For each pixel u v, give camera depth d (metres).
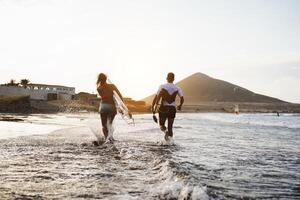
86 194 3.60
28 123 17.53
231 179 4.41
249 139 11.10
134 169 5.06
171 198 3.43
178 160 5.84
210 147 8.25
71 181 4.23
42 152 6.64
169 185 3.90
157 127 16.30
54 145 7.75
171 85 9.69
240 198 3.45
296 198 3.53
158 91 9.69
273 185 4.13
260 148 8.29
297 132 15.31
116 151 7.03
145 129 14.69
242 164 5.67
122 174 4.69
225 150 7.66
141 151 7.05
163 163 5.31
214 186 3.94
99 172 4.80
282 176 4.71
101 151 6.98
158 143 8.84
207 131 14.93
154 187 3.90
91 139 9.16
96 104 87.00
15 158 5.90
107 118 9.22
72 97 91.56
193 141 9.84
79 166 5.27
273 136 12.74
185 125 21.31
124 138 10.11
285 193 3.74
